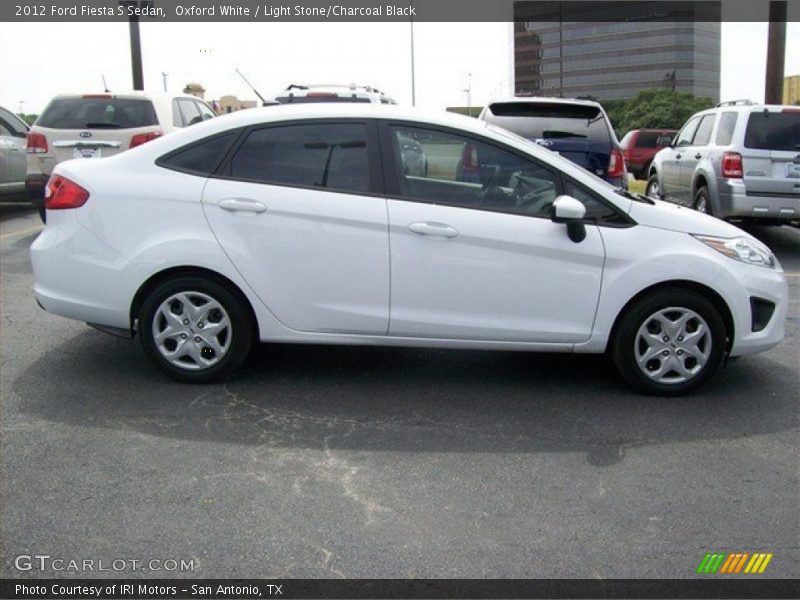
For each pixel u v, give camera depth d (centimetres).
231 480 364
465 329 467
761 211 960
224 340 480
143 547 310
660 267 461
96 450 394
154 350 479
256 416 439
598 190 471
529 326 467
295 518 332
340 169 467
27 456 386
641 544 316
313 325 472
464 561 303
